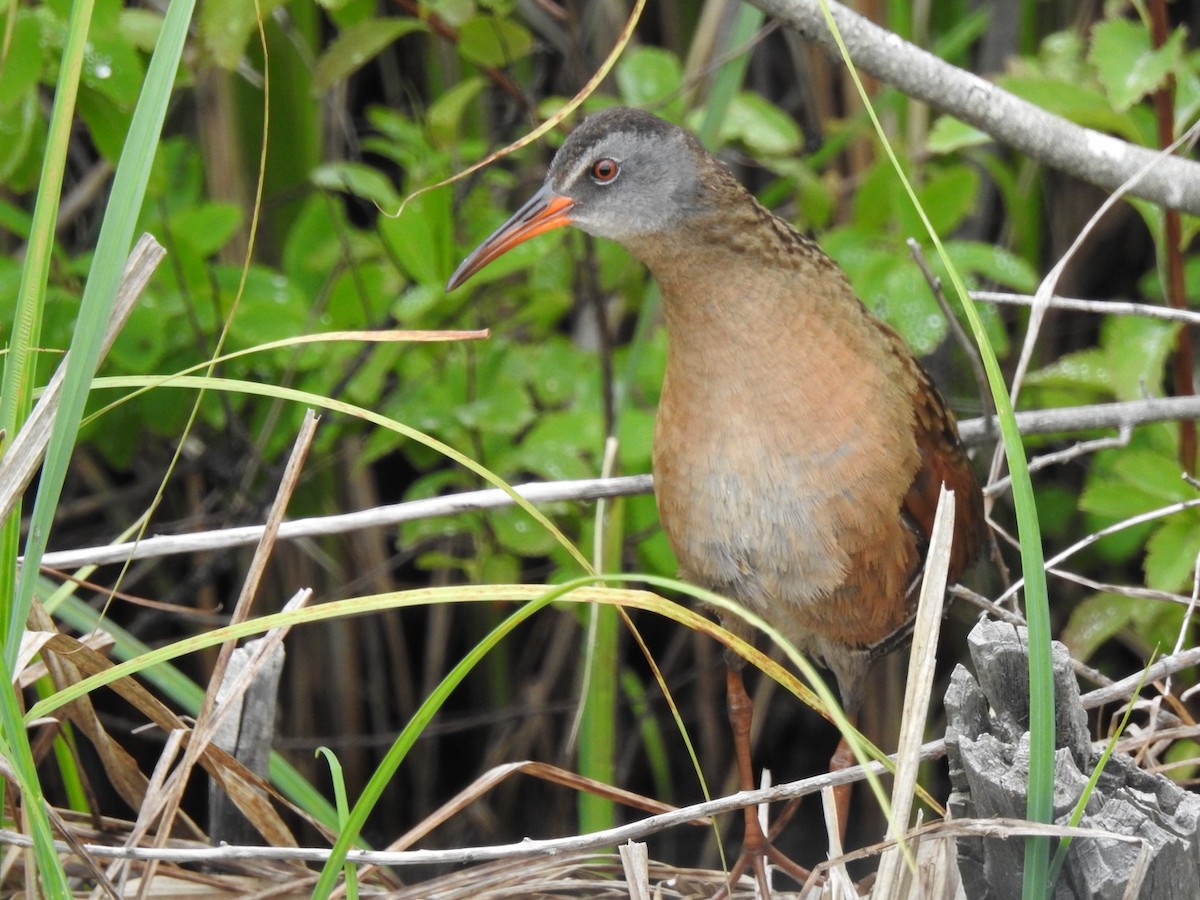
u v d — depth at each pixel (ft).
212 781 20.70
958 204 26.07
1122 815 13.41
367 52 23.81
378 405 28.96
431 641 33.65
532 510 13.88
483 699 34.63
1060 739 14.33
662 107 26.81
